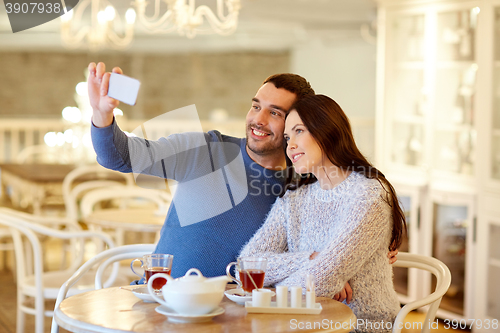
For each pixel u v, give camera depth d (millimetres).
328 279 1546
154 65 8852
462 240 3406
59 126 6770
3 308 3490
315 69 8594
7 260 4871
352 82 8234
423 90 3660
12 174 4496
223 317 1279
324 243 1697
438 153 3578
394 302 1717
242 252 1711
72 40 4801
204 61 8891
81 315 1274
